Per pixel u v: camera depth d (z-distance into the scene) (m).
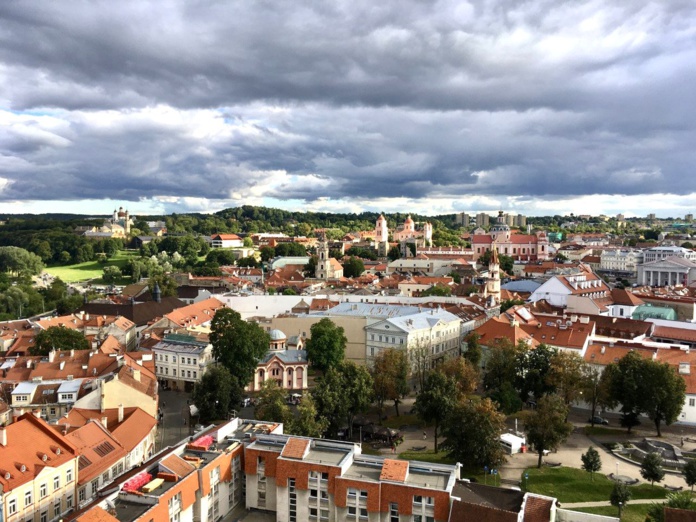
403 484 84.81
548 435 128.38
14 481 95.88
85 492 109.94
